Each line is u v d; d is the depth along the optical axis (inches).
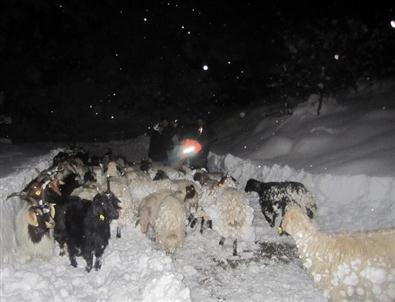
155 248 336.5
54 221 300.4
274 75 1003.3
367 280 233.8
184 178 446.9
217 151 773.9
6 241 285.9
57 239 310.7
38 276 255.9
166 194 351.9
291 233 252.4
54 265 292.5
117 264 300.0
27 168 450.0
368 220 379.6
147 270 283.9
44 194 305.6
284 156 587.2
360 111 636.1
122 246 333.1
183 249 344.5
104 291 266.1
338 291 239.5
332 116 654.5
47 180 324.2
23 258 286.7
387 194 395.2
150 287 251.3
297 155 568.7
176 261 322.7
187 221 391.2
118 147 1034.7
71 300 252.5
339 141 550.9
